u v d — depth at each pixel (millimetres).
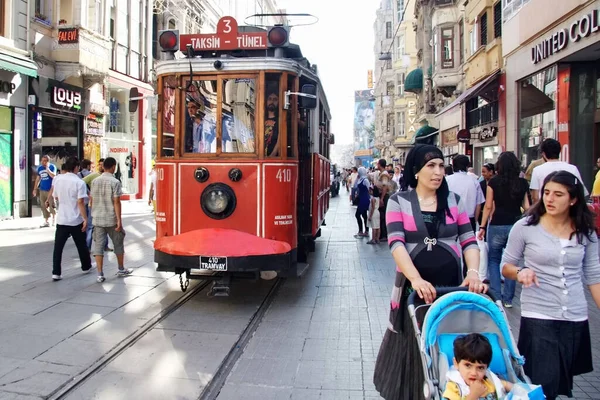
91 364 4867
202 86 7090
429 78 29062
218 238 6703
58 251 8078
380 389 3508
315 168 8812
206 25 31953
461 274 3545
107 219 8086
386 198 12703
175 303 6992
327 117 12094
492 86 16969
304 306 7031
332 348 5453
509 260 3629
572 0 11211
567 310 3391
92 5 19031
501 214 6707
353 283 8414
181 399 4227
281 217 6973
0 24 15070
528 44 14125
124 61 22531
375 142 72688
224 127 7031
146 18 24453
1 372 4641
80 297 7184
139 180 24562
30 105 16281
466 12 20688
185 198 7023
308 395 4355
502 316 3152
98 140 20422
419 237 3490
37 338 5523
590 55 11609
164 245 6816
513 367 3105
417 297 3414
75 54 17234
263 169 6891
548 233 3457
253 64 6984
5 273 8461
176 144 7102
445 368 2965
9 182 15695
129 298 7191
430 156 3457
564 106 12328
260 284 8289
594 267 3459
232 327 6066
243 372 4820
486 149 19188
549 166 6191
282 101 7023
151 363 4957
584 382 4562
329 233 14867
